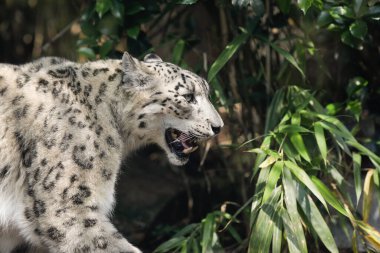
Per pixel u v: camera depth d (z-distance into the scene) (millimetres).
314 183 10016
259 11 10797
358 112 11375
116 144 9469
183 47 11898
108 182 9359
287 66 11875
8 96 9273
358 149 11023
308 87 12070
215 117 9867
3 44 17750
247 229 12398
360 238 10828
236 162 14312
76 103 9297
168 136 10023
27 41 17797
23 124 9188
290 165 9836
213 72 10867
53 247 9164
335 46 12188
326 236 9555
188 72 9953
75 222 9055
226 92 12547
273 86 12414
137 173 16453
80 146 9102
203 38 13516
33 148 9094
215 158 15180
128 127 9805
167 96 9609
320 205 11570
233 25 12016
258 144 12398
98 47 12117
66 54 16766
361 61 12383
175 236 11203
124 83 9555
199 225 11188
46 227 9070
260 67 12250
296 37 11938
